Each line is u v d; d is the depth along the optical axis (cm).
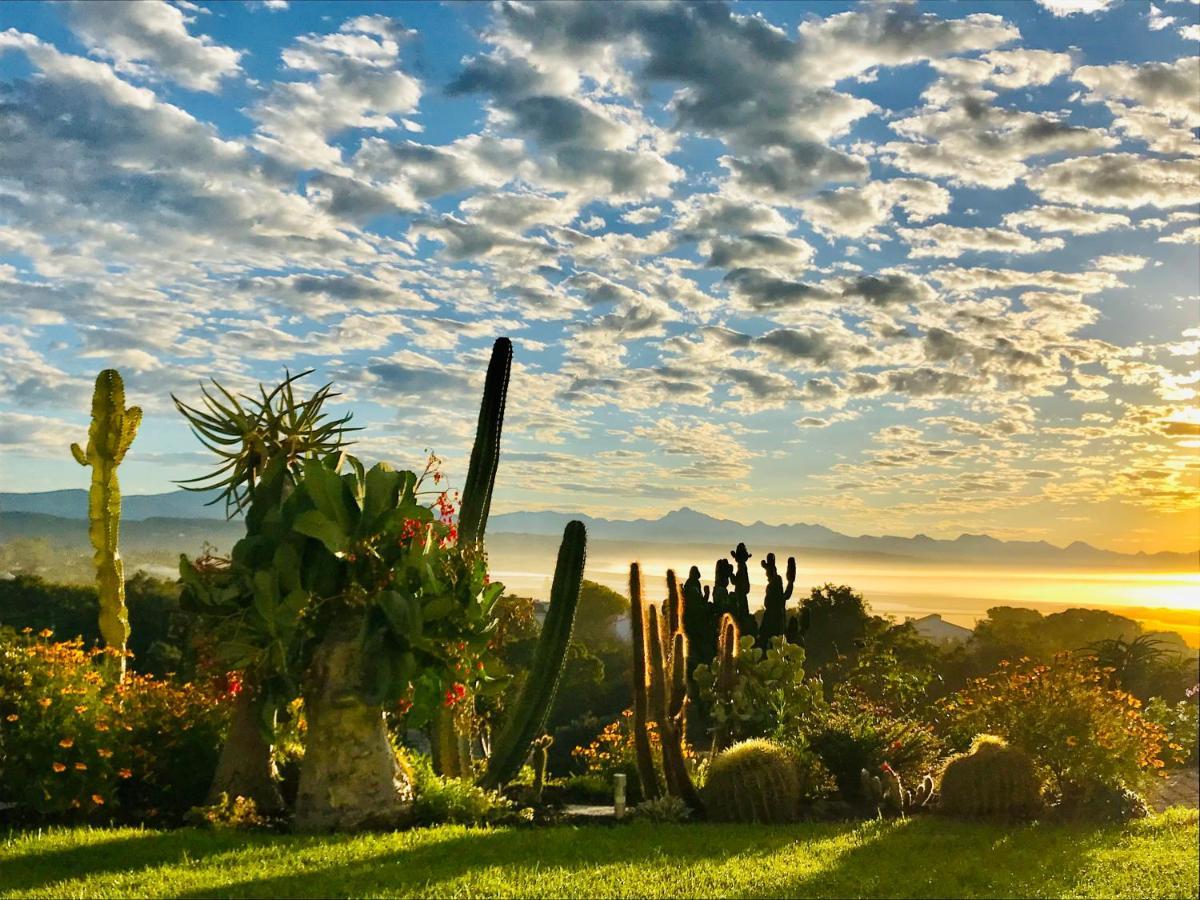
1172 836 1184
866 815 1348
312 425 1405
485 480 1439
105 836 1037
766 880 922
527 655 1877
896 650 3578
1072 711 1420
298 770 1295
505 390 1465
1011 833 1183
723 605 2181
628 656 4159
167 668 2358
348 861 955
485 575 1257
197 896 812
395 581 1182
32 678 1135
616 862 991
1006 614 4059
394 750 1337
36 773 1097
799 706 1661
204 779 1250
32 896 809
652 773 1364
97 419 1598
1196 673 2141
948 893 891
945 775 1348
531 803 1390
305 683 1169
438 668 1202
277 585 1155
